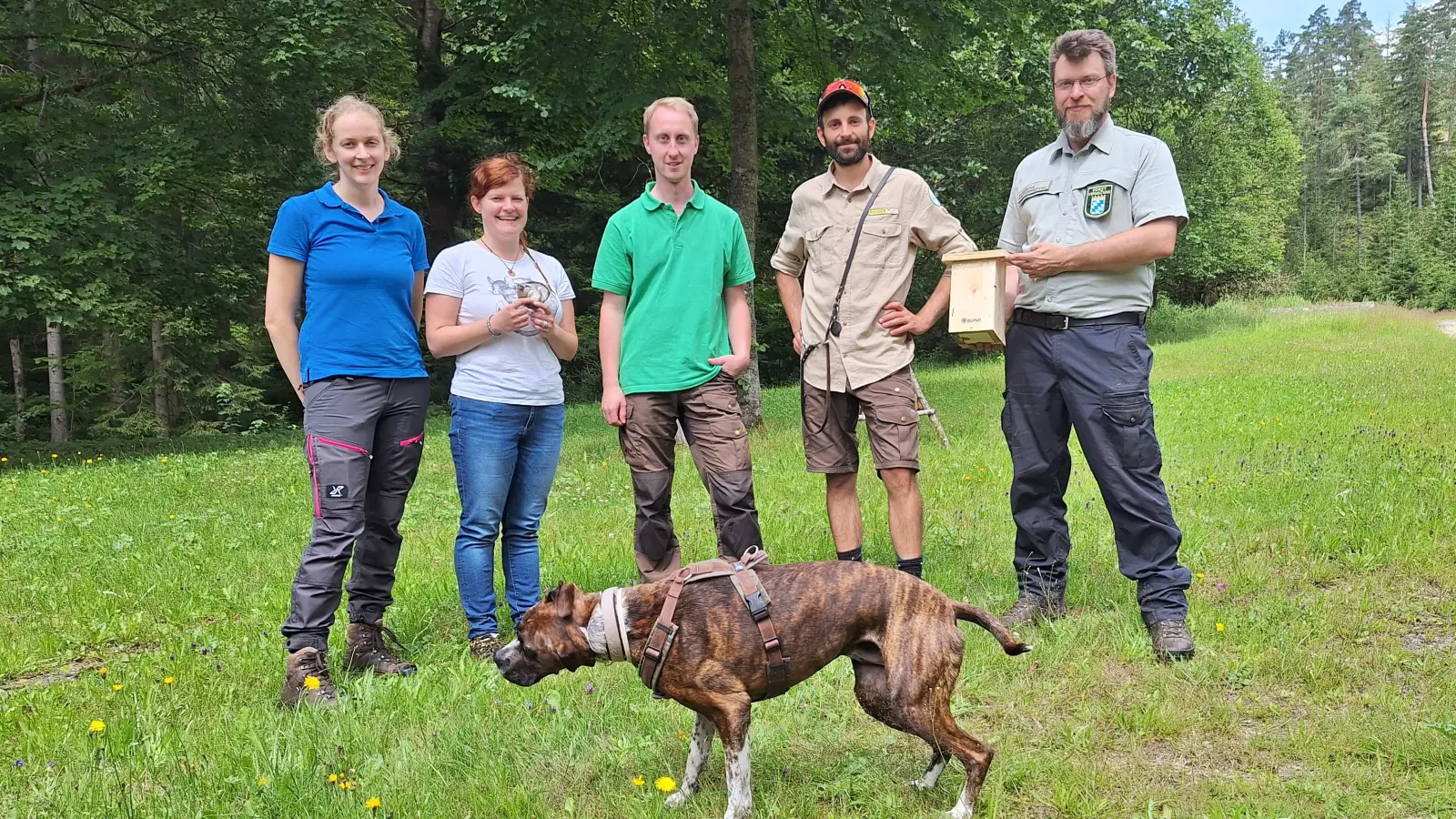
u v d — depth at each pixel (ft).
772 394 59.62
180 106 49.83
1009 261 13.84
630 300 14.66
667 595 9.53
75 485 34.94
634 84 40.70
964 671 13.00
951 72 45.29
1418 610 14.84
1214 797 9.87
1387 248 161.58
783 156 72.13
